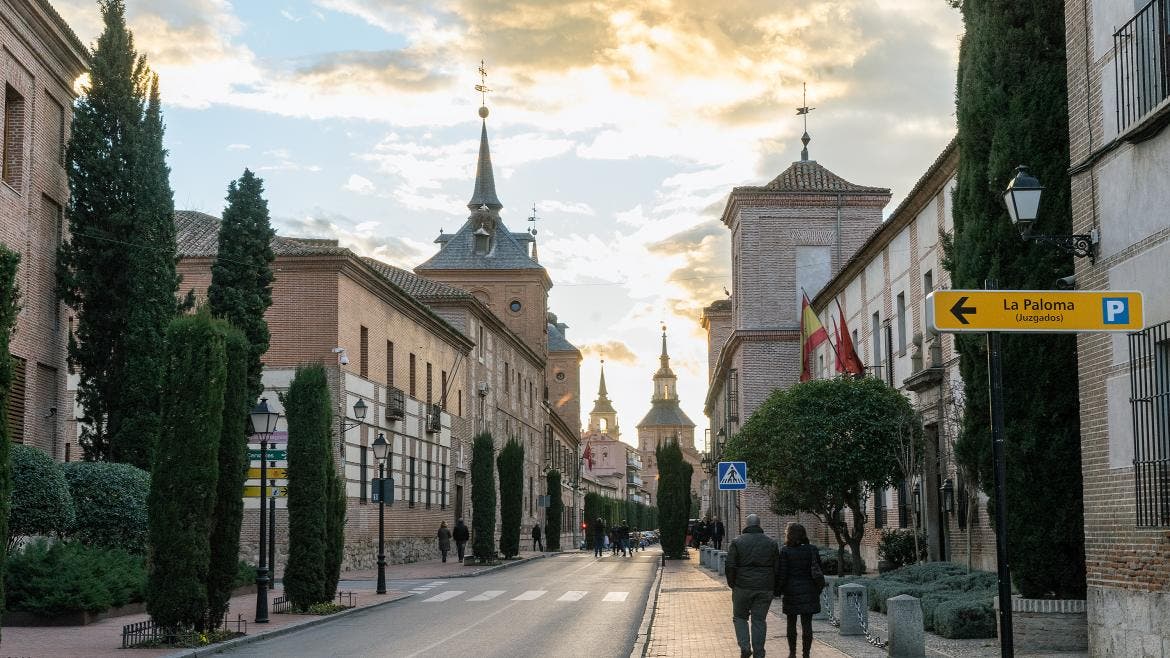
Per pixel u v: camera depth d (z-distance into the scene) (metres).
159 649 17.38
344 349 40.50
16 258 13.25
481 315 65.06
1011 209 11.76
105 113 27.58
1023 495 16.19
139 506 24.73
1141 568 12.42
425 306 50.94
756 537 15.02
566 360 118.62
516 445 55.16
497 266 88.75
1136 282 12.55
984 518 25.95
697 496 167.38
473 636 19.86
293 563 24.91
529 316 88.50
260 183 34.00
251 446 34.47
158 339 27.28
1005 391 16.31
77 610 20.89
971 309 10.37
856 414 29.95
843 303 44.62
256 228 33.69
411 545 50.03
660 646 17.50
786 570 15.01
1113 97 13.15
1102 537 13.38
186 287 39.97
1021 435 16.19
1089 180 13.70
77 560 21.41
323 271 40.22
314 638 19.88
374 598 29.11
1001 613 9.95
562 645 18.31
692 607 25.12
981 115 17.22
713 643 17.92
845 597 18.83
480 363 65.62
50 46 26.55
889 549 31.83
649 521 162.00
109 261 27.11
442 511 55.94
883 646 17.05
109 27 27.80
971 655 15.62
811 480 30.03
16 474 21.33
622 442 188.00
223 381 19.16
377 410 45.06
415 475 51.03
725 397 66.00
